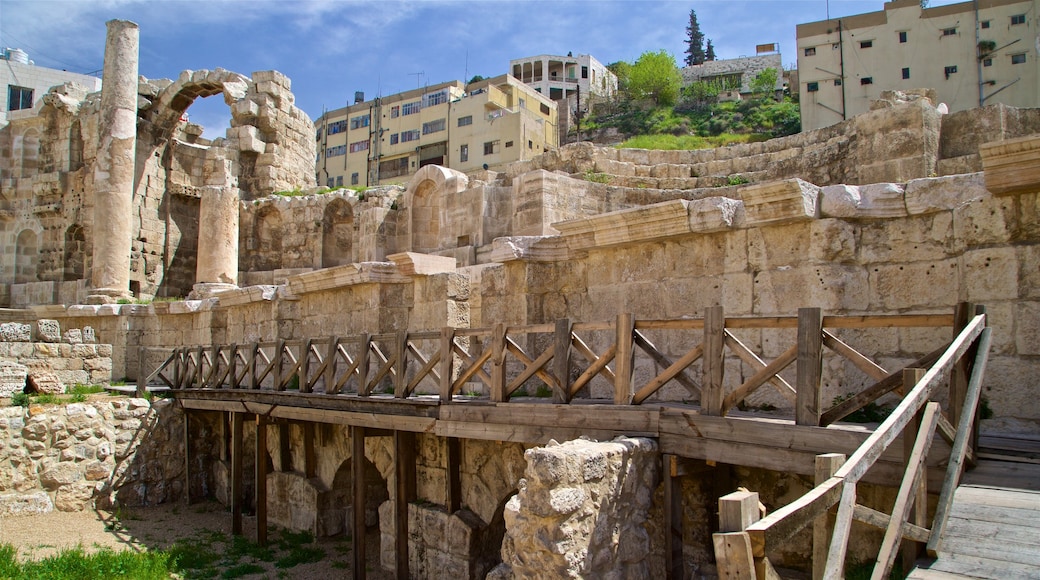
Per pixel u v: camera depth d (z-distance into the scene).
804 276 7.14
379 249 23.17
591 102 69.25
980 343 4.81
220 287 23.25
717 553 3.18
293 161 31.50
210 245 23.78
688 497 6.79
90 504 14.45
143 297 27.30
